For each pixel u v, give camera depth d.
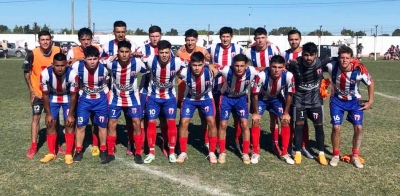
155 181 4.84
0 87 14.09
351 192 4.53
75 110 5.62
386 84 15.51
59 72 5.31
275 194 4.45
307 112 5.68
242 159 5.75
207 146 6.40
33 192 4.47
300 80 5.49
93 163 5.55
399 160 5.71
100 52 6.04
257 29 6.13
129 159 5.80
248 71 5.44
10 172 5.12
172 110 5.71
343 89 5.42
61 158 5.75
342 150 6.29
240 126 5.89
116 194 4.43
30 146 6.36
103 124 5.64
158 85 5.61
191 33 6.22
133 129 5.81
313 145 6.63
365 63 30.42
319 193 4.49
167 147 6.22
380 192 4.54
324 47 30.44
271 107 5.95
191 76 5.43
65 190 4.54
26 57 5.74
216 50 6.43
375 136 7.12
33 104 5.81
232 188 4.62
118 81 5.47
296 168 5.38
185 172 5.19
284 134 5.70
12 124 7.96
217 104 6.09
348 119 5.58
